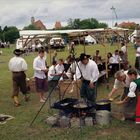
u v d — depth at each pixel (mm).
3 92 15500
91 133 8570
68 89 13750
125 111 9352
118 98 10664
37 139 8391
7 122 10039
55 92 13969
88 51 40500
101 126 9000
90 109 9195
